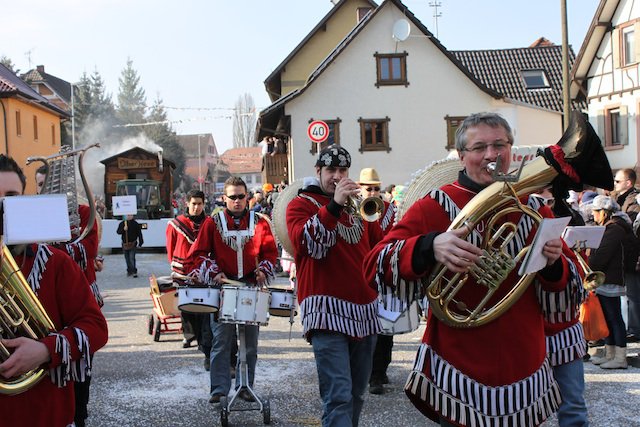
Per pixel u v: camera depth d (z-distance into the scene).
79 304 2.84
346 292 4.51
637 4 23.44
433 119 28.62
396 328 5.86
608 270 7.05
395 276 2.86
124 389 6.70
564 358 4.30
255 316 5.41
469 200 3.01
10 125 32.03
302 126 28.39
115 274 17.44
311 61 34.00
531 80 31.53
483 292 2.90
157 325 8.98
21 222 2.48
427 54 28.50
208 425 5.61
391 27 28.38
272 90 35.06
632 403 5.93
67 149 4.75
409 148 28.62
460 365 2.91
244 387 5.77
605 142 25.19
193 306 5.61
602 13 24.48
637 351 7.87
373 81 28.47
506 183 2.72
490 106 28.69
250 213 6.13
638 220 7.54
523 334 2.93
